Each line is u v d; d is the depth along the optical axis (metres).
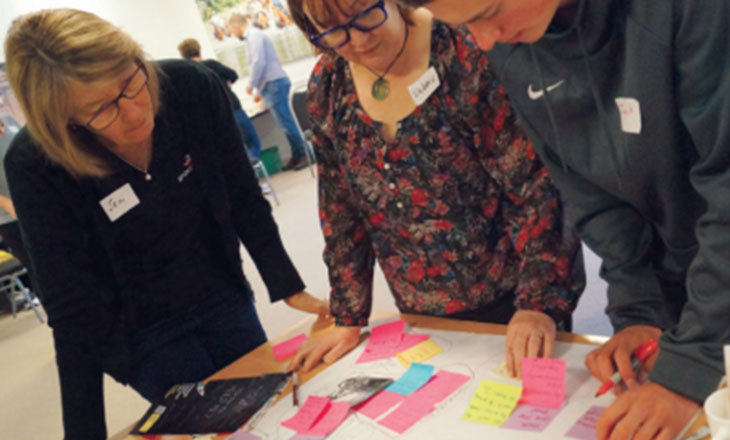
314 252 4.08
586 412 0.86
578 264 1.13
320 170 1.34
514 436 0.86
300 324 1.54
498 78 0.99
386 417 1.01
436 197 1.19
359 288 1.34
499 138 1.10
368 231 1.35
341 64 1.21
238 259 1.56
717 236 0.69
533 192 1.09
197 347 1.52
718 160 0.69
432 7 0.67
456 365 1.09
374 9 0.98
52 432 2.83
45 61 1.03
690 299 0.75
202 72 1.45
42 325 4.36
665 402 0.75
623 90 0.78
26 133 1.22
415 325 1.31
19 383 3.47
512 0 0.66
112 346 1.38
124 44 1.11
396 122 1.15
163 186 1.37
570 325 1.29
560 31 0.81
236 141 1.51
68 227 1.28
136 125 1.17
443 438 0.91
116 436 1.26
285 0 1.08
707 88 0.67
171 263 1.46
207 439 1.13
